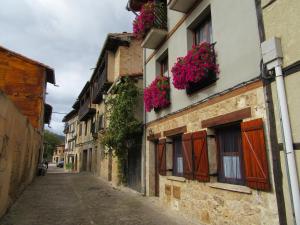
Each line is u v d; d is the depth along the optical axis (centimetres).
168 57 905
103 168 1869
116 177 1445
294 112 408
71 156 3744
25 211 770
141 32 985
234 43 563
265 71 464
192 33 787
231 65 569
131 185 1230
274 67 440
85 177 1986
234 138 580
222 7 612
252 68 506
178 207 768
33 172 1681
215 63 620
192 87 711
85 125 2891
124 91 1166
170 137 876
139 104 1180
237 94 541
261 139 461
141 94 1192
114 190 1247
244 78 526
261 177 456
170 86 871
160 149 906
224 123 571
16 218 687
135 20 1040
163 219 696
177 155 845
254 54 503
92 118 2498
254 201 479
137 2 1134
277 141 434
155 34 918
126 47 1620
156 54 1016
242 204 509
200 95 684
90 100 2370
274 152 436
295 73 411
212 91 632
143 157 1077
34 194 1093
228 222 546
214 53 627
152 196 1016
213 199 600
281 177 422
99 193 1148
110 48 1708
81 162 2905
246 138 496
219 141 628
